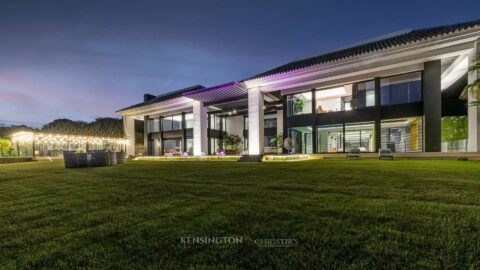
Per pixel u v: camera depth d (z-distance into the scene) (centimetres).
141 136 3581
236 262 198
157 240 246
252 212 328
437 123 1226
